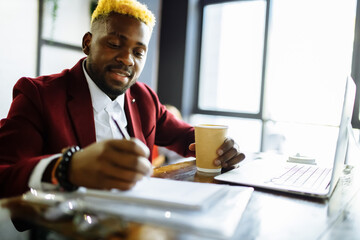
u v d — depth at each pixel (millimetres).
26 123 811
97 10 971
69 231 386
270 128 3045
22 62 2146
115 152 481
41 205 470
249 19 3154
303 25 2826
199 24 3441
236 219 450
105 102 1007
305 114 2838
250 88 3164
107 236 375
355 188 740
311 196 638
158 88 3484
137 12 949
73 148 547
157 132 1283
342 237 427
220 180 736
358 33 2623
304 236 423
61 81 964
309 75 2807
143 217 434
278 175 801
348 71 2662
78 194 516
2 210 444
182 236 385
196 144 847
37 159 585
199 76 3469
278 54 2988
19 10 2102
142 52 990
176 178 751
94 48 965
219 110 3332
